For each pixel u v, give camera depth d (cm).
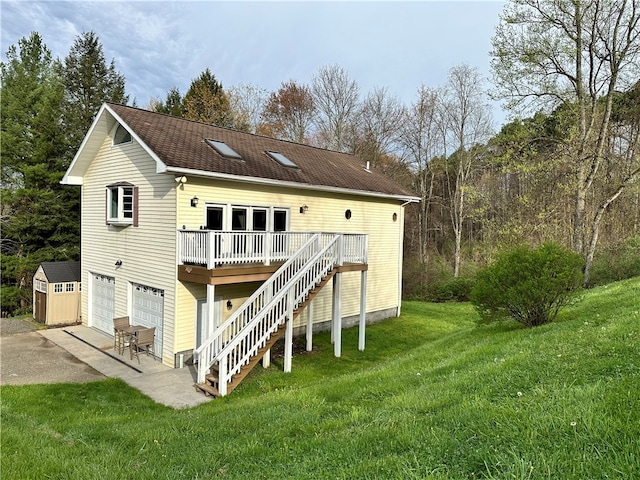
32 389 854
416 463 322
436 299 2442
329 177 1475
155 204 1134
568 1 1511
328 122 3294
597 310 913
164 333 1098
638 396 359
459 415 417
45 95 2175
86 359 1110
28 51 2391
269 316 966
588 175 1630
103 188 1387
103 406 794
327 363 1112
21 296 2039
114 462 439
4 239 2091
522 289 894
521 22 1595
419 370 731
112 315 1348
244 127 3328
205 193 1105
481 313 999
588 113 1694
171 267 1078
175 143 1154
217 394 845
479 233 3200
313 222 1403
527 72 1634
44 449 482
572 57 1574
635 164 1631
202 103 3250
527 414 376
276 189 1281
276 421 536
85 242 1510
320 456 393
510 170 1717
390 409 512
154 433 546
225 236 1017
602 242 1884
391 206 1736
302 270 1027
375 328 1557
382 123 3209
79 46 2841
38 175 2030
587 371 470
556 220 1817
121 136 1302
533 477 270
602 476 258
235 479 372
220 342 962
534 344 684
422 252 3016
